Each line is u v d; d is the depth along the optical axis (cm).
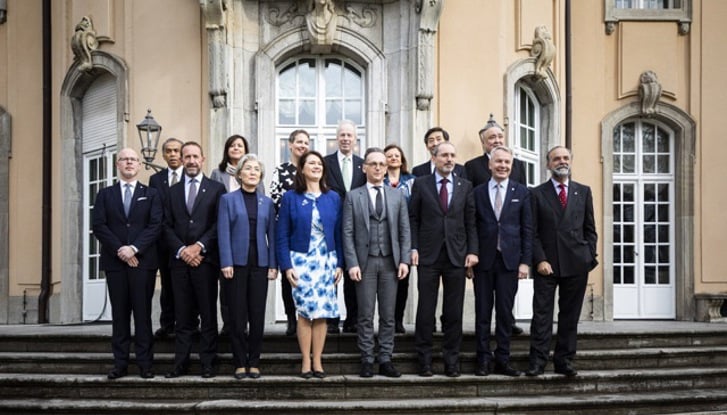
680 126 1236
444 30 1024
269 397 672
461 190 702
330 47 1016
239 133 997
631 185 1255
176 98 1011
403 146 1006
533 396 687
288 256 684
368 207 690
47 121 1152
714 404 694
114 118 1077
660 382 724
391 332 693
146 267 689
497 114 1036
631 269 1246
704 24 1240
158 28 1021
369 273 687
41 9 1175
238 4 1000
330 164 750
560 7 1189
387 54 1017
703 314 1209
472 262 694
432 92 1000
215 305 697
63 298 1119
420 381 676
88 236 1130
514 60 1076
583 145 1222
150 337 692
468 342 754
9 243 1179
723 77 1240
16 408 662
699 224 1233
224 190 714
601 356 749
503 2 1051
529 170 1151
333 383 672
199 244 685
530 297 1132
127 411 650
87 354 747
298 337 684
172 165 751
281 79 1032
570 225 700
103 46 1058
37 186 1170
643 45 1234
